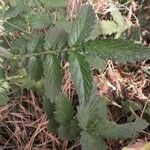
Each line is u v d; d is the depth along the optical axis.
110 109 0.42
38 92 0.40
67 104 0.35
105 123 0.33
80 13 0.21
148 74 0.45
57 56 0.23
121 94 0.43
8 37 0.40
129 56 0.20
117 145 0.38
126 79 0.45
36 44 0.25
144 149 0.34
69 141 0.38
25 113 0.40
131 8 0.49
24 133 0.39
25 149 0.38
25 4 0.30
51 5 0.31
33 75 0.26
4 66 0.36
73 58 0.21
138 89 0.44
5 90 0.31
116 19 0.46
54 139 0.38
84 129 0.33
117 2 0.50
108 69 0.45
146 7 0.50
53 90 0.23
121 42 0.20
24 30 0.30
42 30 0.37
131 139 0.38
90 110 0.33
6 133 0.40
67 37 0.24
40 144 0.38
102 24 0.44
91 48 0.21
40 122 0.39
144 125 0.33
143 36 0.47
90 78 0.21
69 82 0.42
